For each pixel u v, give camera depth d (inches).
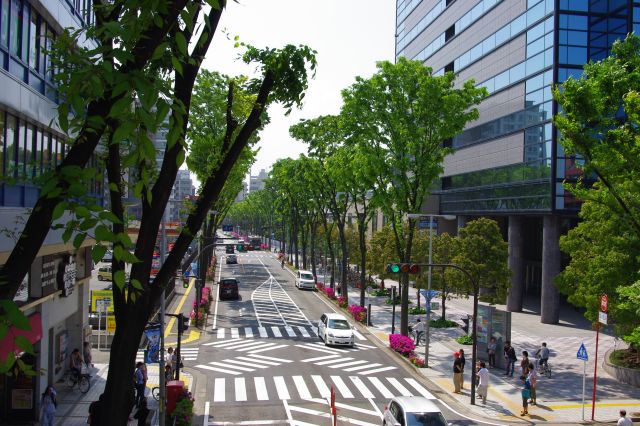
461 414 751.1
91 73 165.5
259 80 343.0
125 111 172.9
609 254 811.4
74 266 775.7
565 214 1370.6
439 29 2180.1
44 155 638.5
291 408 756.6
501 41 1662.2
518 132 1550.2
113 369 229.3
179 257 250.2
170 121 177.8
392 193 1160.2
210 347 1149.1
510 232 1624.0
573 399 827.4
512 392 864.9
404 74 1068.5
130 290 223.0
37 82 598.9
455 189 1975.9
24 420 665.0
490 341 1023.6
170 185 232.1
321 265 3061.0
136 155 174.9
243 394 821.9
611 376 964.0
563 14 1376.7
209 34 239.8
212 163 344.8
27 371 174.2
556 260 1422.2
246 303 1750.7
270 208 4015.8
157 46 193.8
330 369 979.9
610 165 626.5
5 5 504.1
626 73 620.1
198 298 1376.7
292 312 1608.0
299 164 1886.1
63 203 166.7
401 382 906.1
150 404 784.9
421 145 1111.0
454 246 1284.4
